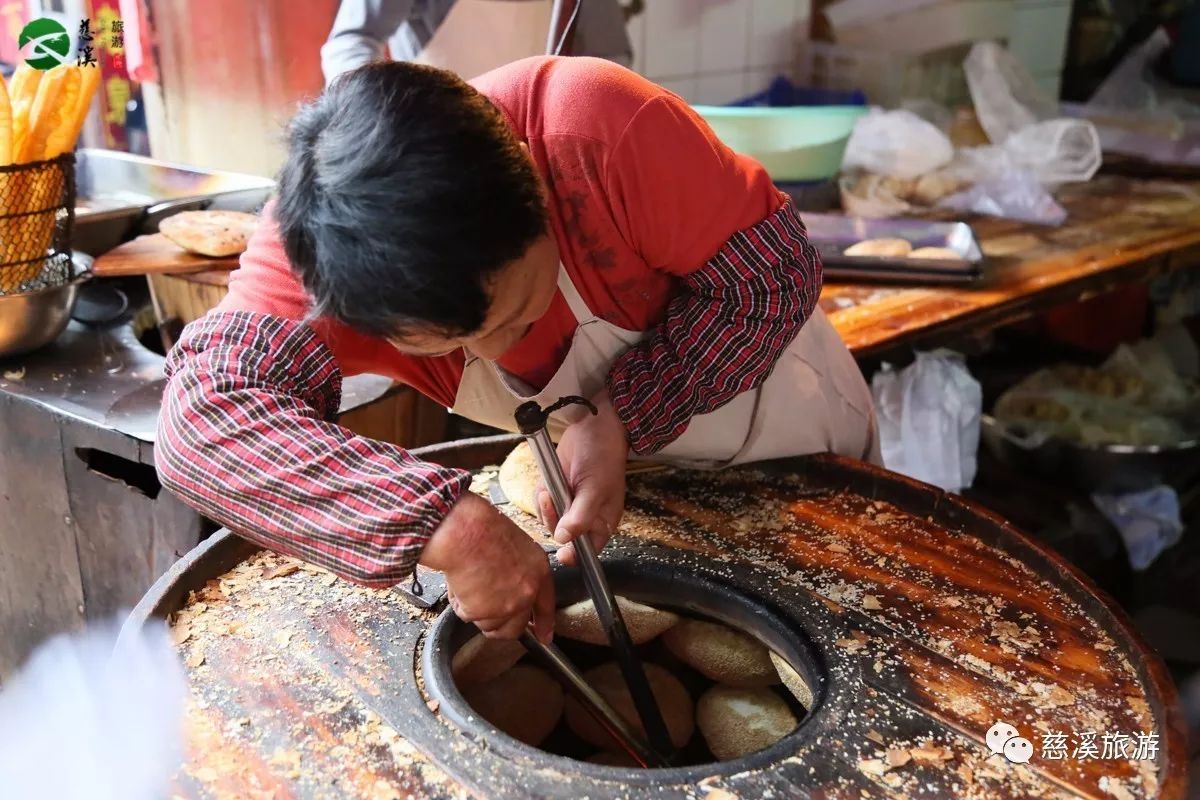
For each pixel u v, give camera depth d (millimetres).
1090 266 1781
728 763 703
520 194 644
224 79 1932
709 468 1088
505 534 752
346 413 1251
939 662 802
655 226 844
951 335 1574
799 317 898
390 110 629
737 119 1967
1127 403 2102
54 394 1297
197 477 754
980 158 2314
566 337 955
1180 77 2941
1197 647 1896
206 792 680
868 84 2701
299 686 779
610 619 864
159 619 836
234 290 849
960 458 1755
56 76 1287
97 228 1681
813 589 896
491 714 893
